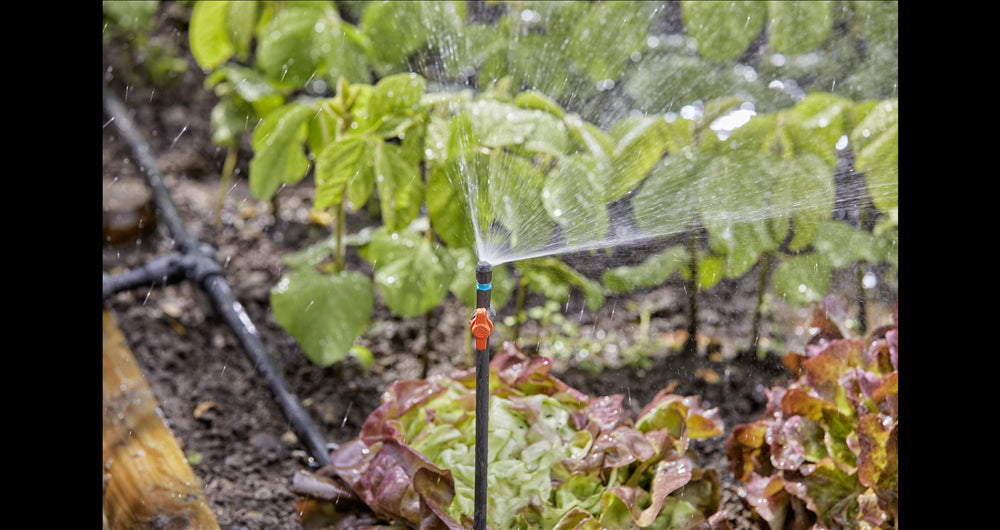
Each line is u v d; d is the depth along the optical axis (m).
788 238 1.92
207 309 2.07
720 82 1.84
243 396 1.89
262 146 1.77
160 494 1.70
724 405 1.86
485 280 1.37
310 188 2.56
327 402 1.89
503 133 1.65
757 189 1.71
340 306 1.74
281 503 1.72
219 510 1.70
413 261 1.76
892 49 1.83
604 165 1.67
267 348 1.98
